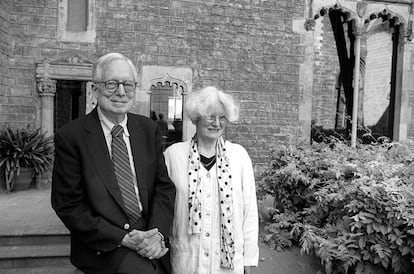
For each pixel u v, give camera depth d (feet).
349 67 36.04
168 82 25.00
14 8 22.68
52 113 23.62
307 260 13.92
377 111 51.55
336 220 13.42
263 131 26.58
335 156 16.12
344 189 13.02
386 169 12.65
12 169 19.81
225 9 25.73
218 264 6.41
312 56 27.27
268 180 17.56
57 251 12.82
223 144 6.83
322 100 50.72
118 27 24.11
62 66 23.44
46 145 21.61
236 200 6.61
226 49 25.84
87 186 5.66
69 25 23.71
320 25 50.11
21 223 14.35
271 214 17.57
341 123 49.78
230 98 6.58
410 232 10.27
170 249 6.73
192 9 25.21
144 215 6.10
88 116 6.14
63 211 5.68
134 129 6.29
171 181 6.50
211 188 6.49
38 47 23.13
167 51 24.91
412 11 28.76
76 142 5.74
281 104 26.86
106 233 5.58
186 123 25.46
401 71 29.07
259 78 26.45
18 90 22.93
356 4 27.91
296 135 25.82
